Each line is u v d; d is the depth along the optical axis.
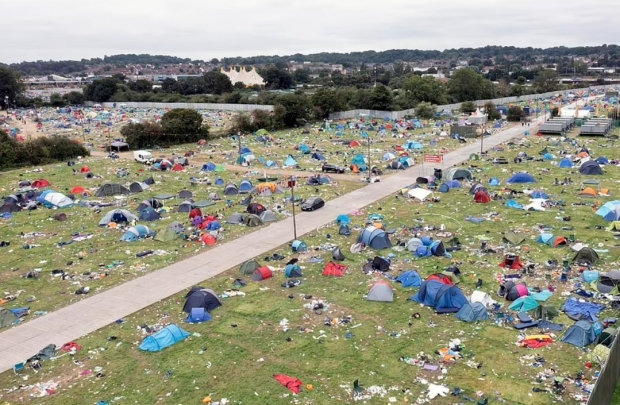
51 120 136.62
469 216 46.38
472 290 31.86
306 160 76.31
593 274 32.16
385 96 130.50
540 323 27.36
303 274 35.19
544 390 21.95
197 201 54.53
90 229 46.97
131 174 69.56
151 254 40.03
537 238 39.56
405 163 69.06
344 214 48.47
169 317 29.83
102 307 31.42
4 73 175.00
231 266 37.12
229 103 157.88
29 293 34.06
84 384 23.67
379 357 25.06
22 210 53.59
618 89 194.12
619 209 44.16
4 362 25.81
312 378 23.61
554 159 69.25
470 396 21.83
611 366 20.83
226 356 25.58
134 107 172.25
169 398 22.42
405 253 38.28
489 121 114.75
